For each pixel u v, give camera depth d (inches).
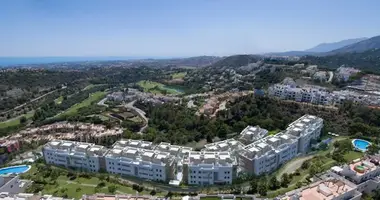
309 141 6515.8
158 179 5167.3
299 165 5629.9
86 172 5585.6
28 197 3814.0
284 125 7332.7
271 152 5403.5
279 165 5629.9
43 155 6225.4
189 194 4601.4
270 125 7263.8
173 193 4643.2
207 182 4943.4
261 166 5201.8
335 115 7672.2
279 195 4033.0
